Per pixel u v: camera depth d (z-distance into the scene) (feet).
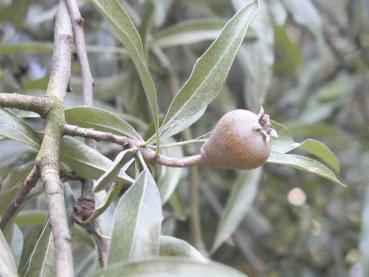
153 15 1.13
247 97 1.11
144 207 0.50
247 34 1.10
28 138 0.60
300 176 1.63
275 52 1.53
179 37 1.12
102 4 0.58
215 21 1.12
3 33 1.35
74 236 0.78
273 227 1.68
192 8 1.41
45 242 0.59
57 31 0.73
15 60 1.18
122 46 1.24
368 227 1.12
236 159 0.52
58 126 0.56
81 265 0.83
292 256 1.63
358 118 1.82
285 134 0.65
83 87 0.73
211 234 1.51
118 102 1.18
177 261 0.40
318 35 1.25
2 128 0.59
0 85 1.17
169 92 1.23
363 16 1.66
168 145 0.58
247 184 1.04
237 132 0.51
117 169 0.51
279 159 0.60
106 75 1.31
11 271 0.50
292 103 1.68
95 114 0.62
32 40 1.38
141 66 0.57
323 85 1.72
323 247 1.63
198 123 1.48
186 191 1.27
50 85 0.64
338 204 1.68
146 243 0.48
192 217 1.09
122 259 0.47
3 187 0.65
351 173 1.67
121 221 0.49
